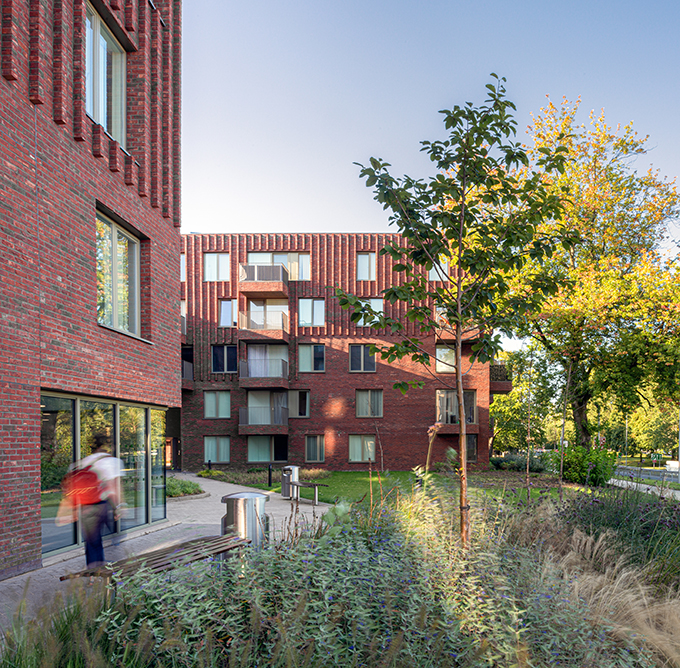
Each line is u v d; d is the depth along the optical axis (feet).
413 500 20.70
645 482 31.63
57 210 26.61
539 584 13.29
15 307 23.40
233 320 99.14
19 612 10.80
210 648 9.98
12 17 23.43
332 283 98.32
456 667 10.68
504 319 19.04
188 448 97.19
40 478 25.22
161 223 38.65
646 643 12.08
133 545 29.55
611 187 74.13
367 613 11.32
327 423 96.43
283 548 14.49
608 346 70.54
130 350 33.83
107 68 34.22
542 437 76.69
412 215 19.24
